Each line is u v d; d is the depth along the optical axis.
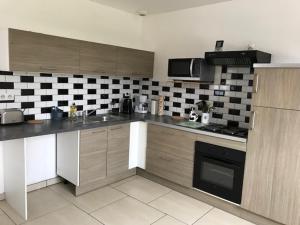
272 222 2.51
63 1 3.12
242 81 3.12
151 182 3.48
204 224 2.55
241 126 3.17
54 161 3.21
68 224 2.43
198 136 2.93
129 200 2.96
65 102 3.31
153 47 4.03
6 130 2.48
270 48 2.91
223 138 2.72
